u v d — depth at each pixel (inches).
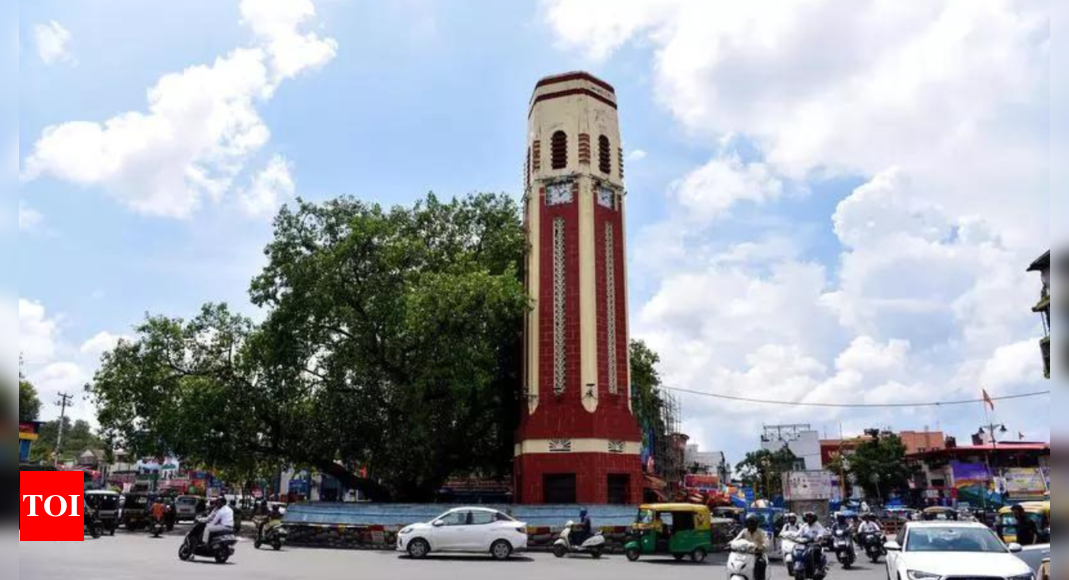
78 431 4542.3
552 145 1398.9
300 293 1320.1
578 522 1061.1
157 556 834.2
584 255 1315.2
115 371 1489.9
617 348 1317.7
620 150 1445.6
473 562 877.8
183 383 1419.8
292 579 625.9
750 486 3420.3
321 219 1391.5
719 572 800.3
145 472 3412.9
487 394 1353.3
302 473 2910.9
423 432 1251.8
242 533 1535.4
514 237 1398.9
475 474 1673.2
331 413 1389.0
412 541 932.6
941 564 476.1
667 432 2659.9
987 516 1539.1
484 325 1261.1
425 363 1251.8
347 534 1119.6
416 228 1445.6
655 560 978.7
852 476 2915.8
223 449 1414.9
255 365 1413.6
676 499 1811.0
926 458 2743.6
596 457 1218.6
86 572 618.2
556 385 1278.3
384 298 1295.5
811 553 649.6
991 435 2655.0
